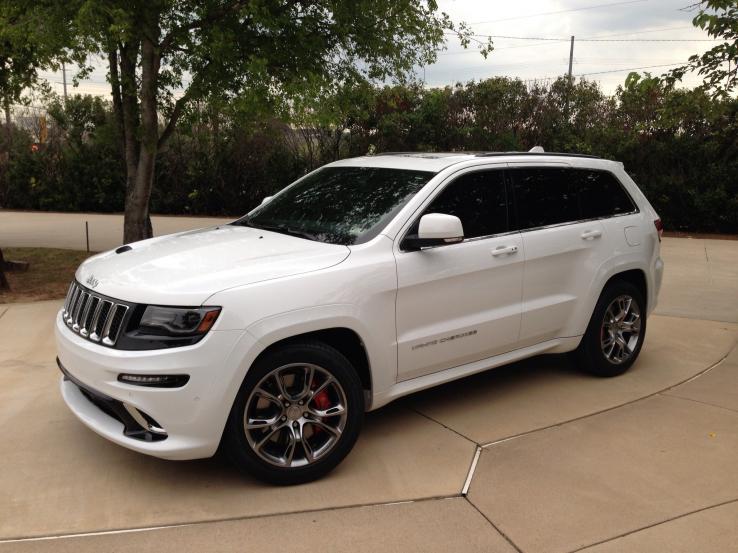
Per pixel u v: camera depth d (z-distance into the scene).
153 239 4.62
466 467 3.86
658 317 7.43
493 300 4.50
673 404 4.86
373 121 18.16
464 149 18.42
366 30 9.13
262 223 4.73
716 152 15.84
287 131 18.81
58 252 11.73
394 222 4.09
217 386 3.32
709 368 5.72
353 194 4.56
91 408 3.76
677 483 3.70
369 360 3.86
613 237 5.25
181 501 3.46
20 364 5.54
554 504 3.47
